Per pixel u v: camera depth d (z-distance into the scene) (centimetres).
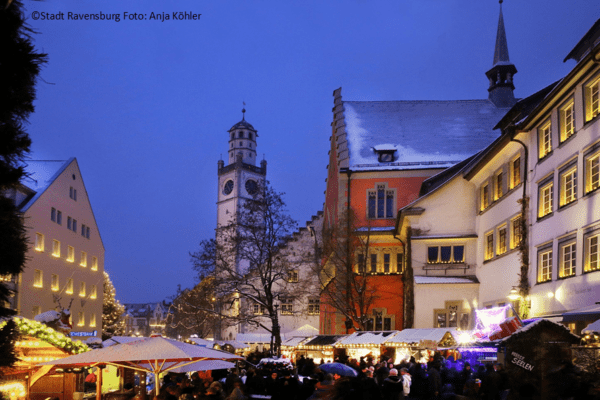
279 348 4253
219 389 1280
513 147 3128
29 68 744
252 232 4525
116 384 2545
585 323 2242
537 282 2753
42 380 1967
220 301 4853
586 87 2341
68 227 5241
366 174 4844
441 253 3922
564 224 2486
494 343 2081
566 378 1323
